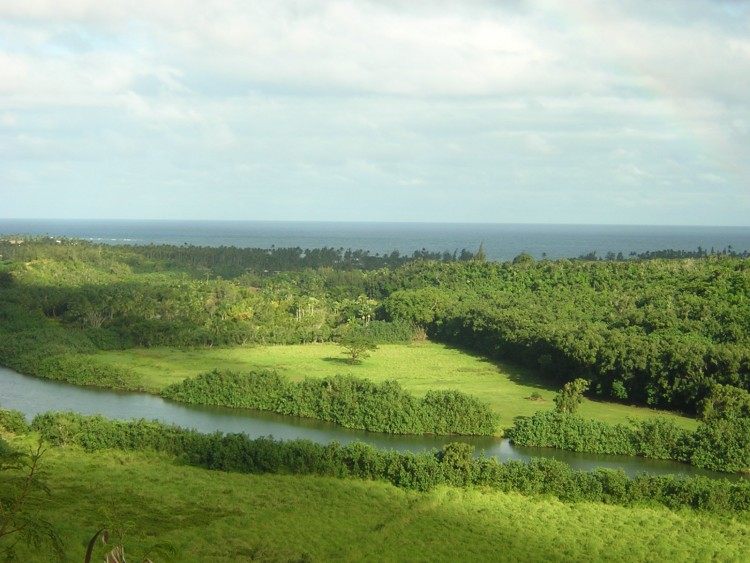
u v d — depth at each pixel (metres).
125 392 115.81
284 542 57.81
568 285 178.25
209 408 107.44
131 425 82.25
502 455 88.06
